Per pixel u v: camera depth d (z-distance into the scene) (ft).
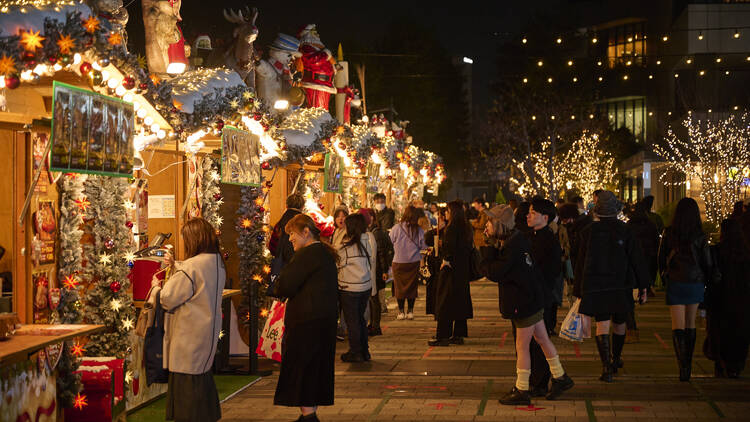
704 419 23.72
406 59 170.81
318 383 22.06
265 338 31.01
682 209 28.63
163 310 20.84
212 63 35.47
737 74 144.05
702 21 149.38
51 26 16.87
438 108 176.24
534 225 29.27
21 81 17.40
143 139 24.56
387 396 27.43
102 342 23.67
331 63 44.98
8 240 20.33
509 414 24.71
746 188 88.38
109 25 20.06
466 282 37.58
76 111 19.13
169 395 20.56
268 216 37.19
